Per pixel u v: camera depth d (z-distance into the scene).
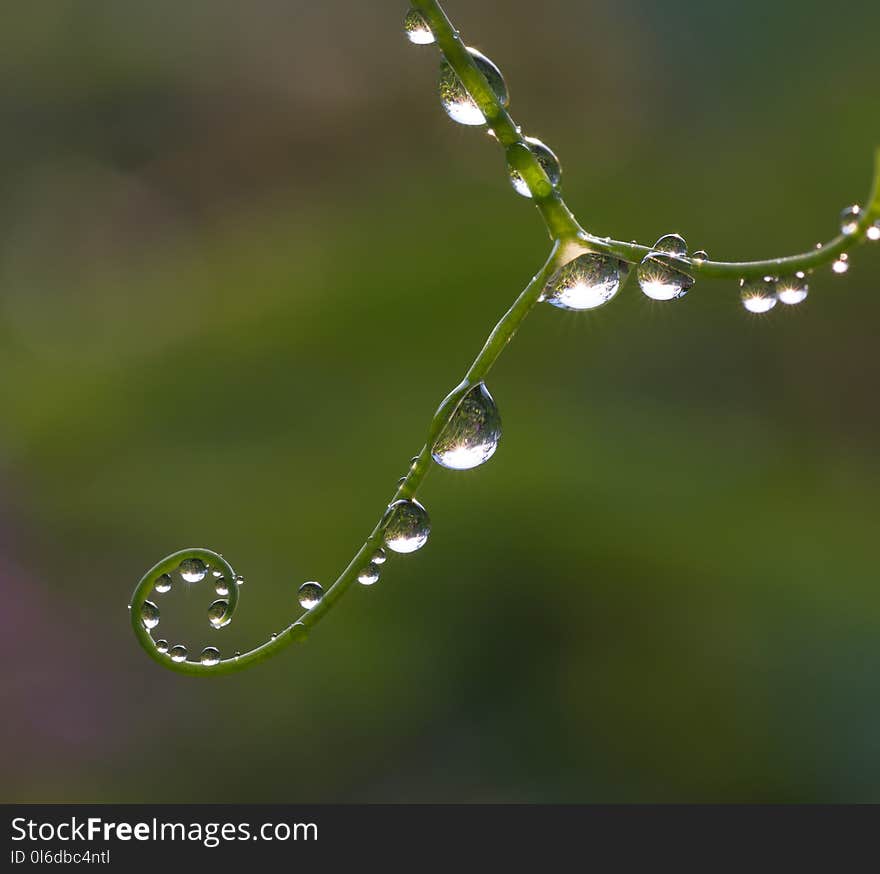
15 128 0.86
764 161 0.63
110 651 0.48
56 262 0.80
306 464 0.53
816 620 0.43
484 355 0.26
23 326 0.74
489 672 0.45
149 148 0.87
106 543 0.51
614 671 0.44
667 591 0.45
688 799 0.40
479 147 0.70
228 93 0.86
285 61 0.85
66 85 0.87
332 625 0.47
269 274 0.70
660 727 0.42
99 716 0.46
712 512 0.48
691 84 0.71
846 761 0.40
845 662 0.42
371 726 0.44
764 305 0.26
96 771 0.44
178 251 0.79
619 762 0.42
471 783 0.42
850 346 0.55
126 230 0.83
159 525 0.52
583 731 0.43
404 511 0.26
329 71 0.84
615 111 0.73
